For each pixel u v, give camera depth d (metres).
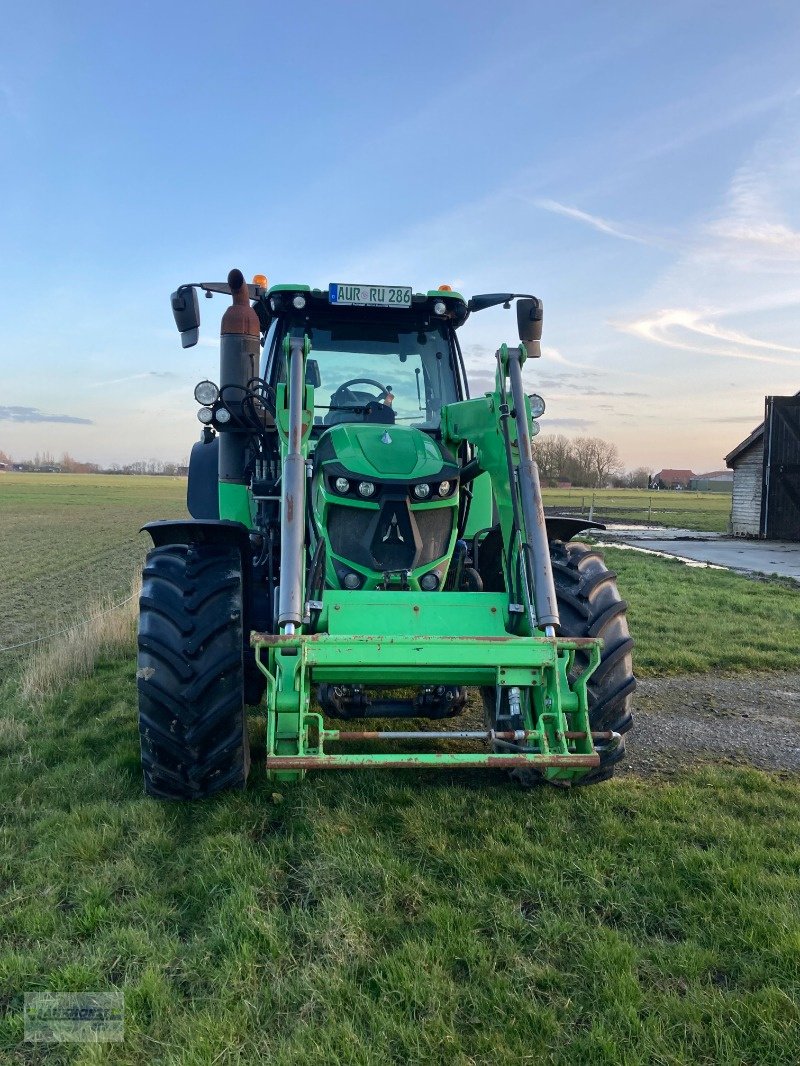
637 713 5.50
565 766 3.02
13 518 30.17
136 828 3.43
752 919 2.75
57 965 2.53
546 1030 2.23
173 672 3.41
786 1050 2.16
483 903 2.86
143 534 22.78
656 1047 2.17
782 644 7.55
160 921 2.76
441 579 3.76
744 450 21.73
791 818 3.70
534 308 4.59
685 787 4.04
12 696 5.82
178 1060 2.10
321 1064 2.10
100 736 4.71
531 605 3.37
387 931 2.69
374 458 3.67
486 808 3.67
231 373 4.17
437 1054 2.14
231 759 3.50
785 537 20.62
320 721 2.99
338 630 3.27
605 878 3.06
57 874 3.07
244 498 4.50
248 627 3.86
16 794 3.89
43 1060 2.17
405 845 3.31
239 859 3.09
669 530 24.73
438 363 4.88
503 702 3.54
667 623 8.55
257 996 2.36
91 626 7.34
